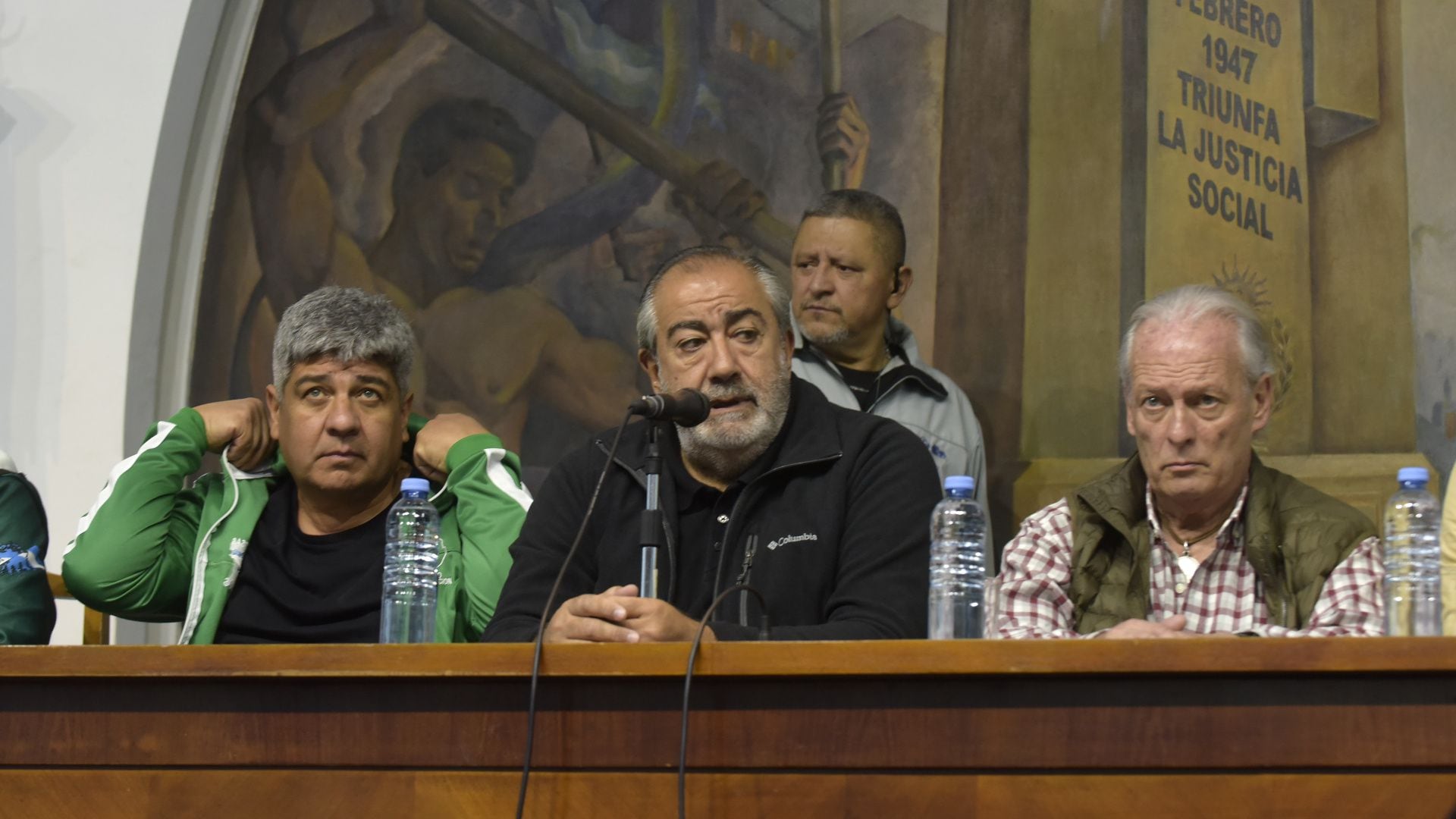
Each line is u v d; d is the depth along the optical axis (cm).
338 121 595
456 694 239
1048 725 222
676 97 582
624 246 576
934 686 225
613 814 231
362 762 240
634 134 583
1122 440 528
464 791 237
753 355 325
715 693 231
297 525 377
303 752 242
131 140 587
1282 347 525
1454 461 500
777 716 229
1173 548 328
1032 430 539
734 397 322
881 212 477
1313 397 520
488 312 580
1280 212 531
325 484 362
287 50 596
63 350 584
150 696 249
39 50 599
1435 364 507
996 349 546
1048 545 334
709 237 571
